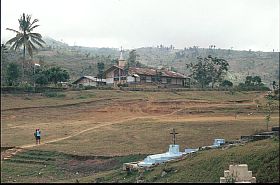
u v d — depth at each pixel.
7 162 42.62
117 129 53.78
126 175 30.14
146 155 38.44
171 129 50.66
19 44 92.50
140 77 109.00
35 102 76.75
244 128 48.88
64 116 68.38
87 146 45.22
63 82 103.06
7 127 60.84
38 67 114.38
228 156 26.03
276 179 22.17
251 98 85.12
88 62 169.12
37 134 49.22
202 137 45.03
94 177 31.98
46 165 40.47
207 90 93.44
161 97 82.44
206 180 23.95
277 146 25.30
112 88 91.75
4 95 81.56
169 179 26.11
